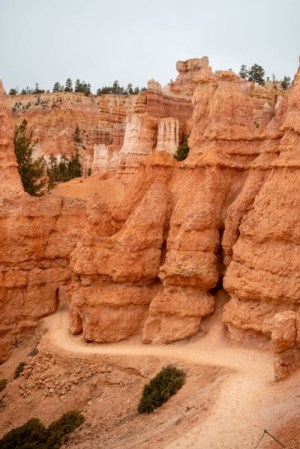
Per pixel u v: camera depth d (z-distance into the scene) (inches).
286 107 1378.0
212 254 1310.3
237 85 1472.7
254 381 1019.3
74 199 1760.6
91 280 1395.2
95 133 4574.3
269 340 1168.2
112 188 3152.1
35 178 2699.3
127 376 1222.3
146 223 1396.4
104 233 1496.1
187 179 1473.9
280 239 1176.8
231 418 892.6
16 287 1608.0
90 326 1373.0
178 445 844.0
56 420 1203.9
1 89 1755.7
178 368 1155.3
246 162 1423.5
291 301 1145.4
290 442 768.9
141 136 3280.0
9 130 1752.0
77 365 1304.1
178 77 4057.6
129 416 1095.0
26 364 1443.2
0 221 1608.0
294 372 987.9
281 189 1202.6
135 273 1373.0
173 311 1296.8
